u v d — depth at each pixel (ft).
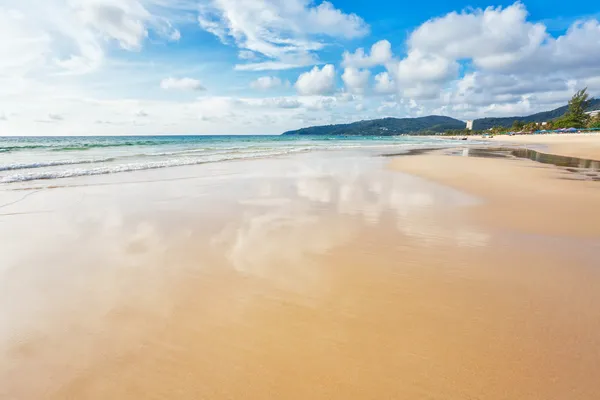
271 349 9.14
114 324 10.25
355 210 25.03
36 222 21.24
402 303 11.62
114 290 12.40
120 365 8.50
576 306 11.48
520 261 15.51
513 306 11.46
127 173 44.65
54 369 8.33
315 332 9.93
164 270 14.14
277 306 11.34
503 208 26.07
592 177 43.45
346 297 11.99
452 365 8.53
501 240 18.48
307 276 13.65
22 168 47.47
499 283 13.23
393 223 21.63
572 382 7.95
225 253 16.10
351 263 15.02
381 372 8.31
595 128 298.35
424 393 7.65
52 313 10.85
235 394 7.62
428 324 10.36
